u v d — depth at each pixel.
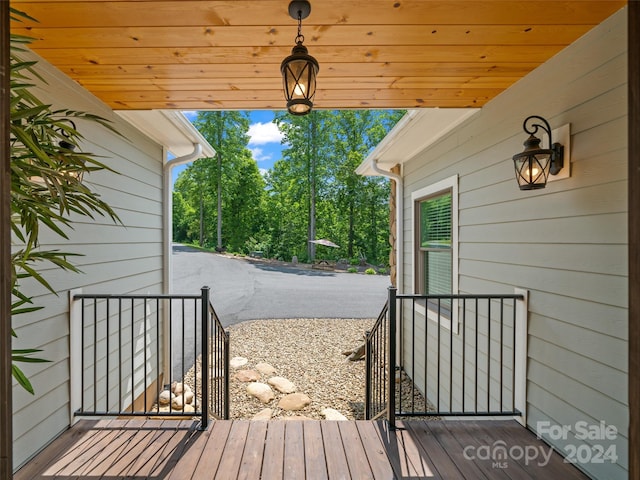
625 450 1.68
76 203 1.81
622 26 1.72
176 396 3.96
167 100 2.85
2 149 0.79
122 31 1.91
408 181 4.93
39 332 2.17
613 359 1.75
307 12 1.71
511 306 2.59
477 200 3.08
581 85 1.96
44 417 2.18
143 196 3.70
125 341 3.32
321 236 22.58
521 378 2.43
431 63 2.28
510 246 2.60
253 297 9.47
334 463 1.98
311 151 22.34
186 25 1.86
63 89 2.41
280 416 3.83
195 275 13.20
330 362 5.23
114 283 3.12
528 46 2.07
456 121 3.41
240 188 24.72
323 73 2.42
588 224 1.90
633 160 0.99
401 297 2.41
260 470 1.92
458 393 3.45
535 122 2.33
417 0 1.68
